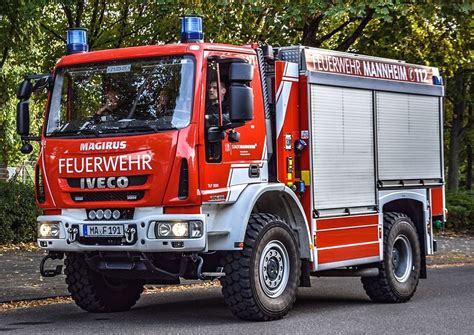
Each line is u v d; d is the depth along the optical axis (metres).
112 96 9.23
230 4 18.28
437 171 12.55
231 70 8.63
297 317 9.69
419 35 22.33
